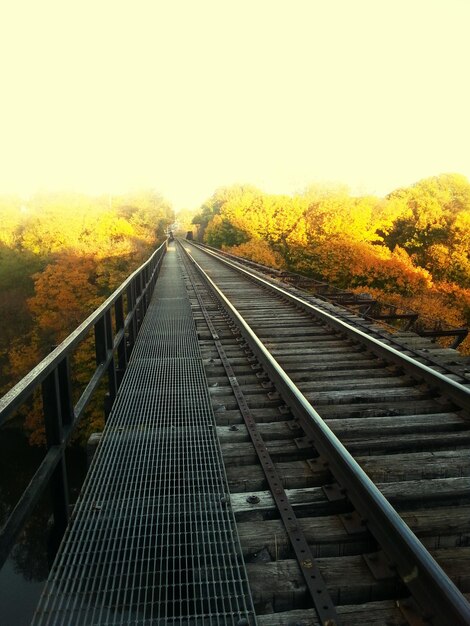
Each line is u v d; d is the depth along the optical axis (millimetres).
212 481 3566
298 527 2957
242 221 62719
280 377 5508
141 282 10211
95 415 24719
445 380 5367
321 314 10188
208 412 4953
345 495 3330
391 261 45375
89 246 44938
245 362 7008
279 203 63406
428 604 2232
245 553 2812
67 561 2686
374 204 59562
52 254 44719
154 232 79750
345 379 6344
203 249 53188
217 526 3016
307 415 4395
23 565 12508
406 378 6164
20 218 57469
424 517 3117
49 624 2248
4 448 24594
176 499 3305
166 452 4039
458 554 2781
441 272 49625
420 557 2303
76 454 22906
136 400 5320
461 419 4852
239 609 2340
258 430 4484
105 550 2785
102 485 3500
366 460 3982
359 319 10641
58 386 3123
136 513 3121
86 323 3965
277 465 3828
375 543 2930
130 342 7965
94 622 2273
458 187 64500
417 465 3881
